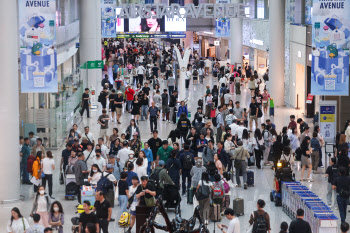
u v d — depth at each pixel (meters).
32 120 26.81
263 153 25.53
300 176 23.66
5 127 20.62
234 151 21.92
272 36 40.41
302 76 38.31
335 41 22.67
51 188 20.61
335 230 15.57
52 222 15.44
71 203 20.12
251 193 21.33
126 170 20.00
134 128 25.27
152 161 22.58
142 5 41.25
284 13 40.19
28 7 20.31
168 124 34.62
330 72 22.84
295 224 14.02
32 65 20.56
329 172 19.53
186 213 19.00
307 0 37.00
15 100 20.77
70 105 30.98
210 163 19.20
